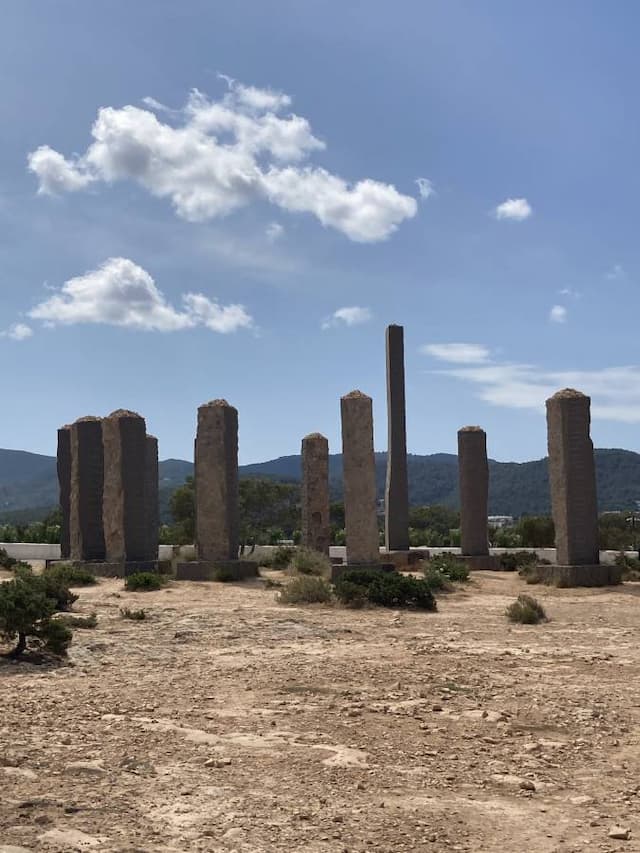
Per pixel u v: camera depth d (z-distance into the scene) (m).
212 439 34.38
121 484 35.34
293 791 8.16
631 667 15.38
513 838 7.07
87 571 33.53
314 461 40.16
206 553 34.06
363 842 6.85
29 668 14.79
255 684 13.50
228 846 6.68
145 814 7.37
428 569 32.78
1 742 9.60
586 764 9.41
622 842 6.99
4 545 54.16
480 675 14.41
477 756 9.62
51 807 7.40
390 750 9.75
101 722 10.80
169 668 15.04
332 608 24.31
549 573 31.88
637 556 40.34
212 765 8.91
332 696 12.65
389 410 42.12
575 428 32.19
